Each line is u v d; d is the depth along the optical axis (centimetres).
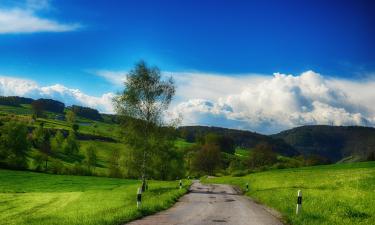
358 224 1742
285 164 12019
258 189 4772
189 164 16625
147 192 4228
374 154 16125
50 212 3059
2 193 5219
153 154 4912
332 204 2411
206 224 1767
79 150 15000
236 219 1986
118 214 1920
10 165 9969
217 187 6034
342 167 8806
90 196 4266
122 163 4888
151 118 4897
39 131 13838
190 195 4091
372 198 2655
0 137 10075
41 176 8519
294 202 2658
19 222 2302
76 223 1691
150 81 4928
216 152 16975
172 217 2030
